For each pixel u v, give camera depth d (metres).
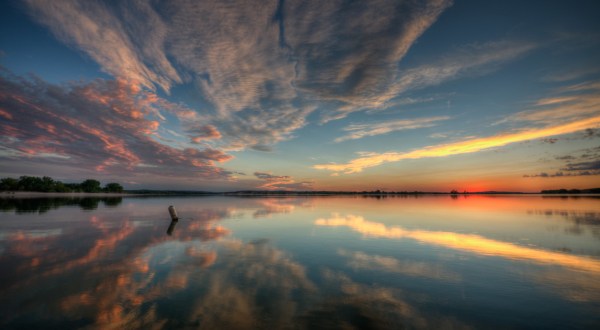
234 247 13.20
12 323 5.82
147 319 6.03
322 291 7.80
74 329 5.60
